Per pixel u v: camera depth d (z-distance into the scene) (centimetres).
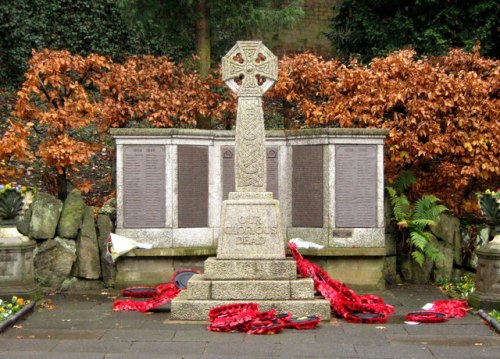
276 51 2206
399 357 682
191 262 1134
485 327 821
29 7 1981
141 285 1122
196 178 1166
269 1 1524
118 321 862
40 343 740
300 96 1345
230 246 898
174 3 1423
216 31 1608
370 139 1130
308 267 923
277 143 1183
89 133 1653
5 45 1964
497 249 908
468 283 1130
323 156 1130
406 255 1191
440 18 1592
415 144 1227
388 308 888
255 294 862
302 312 851
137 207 1141
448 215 1203
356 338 762
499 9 1555
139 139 1142
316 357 682
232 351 703
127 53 2041
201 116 1417
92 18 2025
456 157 1284
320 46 2230
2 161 1229
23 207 983
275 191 1182
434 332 794
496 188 1343
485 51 1562
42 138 1600
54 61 1240
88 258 1120
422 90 1242
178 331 797
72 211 1134
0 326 796
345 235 1121
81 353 695
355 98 1252
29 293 965
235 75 933
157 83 1377
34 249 1101
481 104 1246
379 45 1667
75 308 960
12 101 1881
